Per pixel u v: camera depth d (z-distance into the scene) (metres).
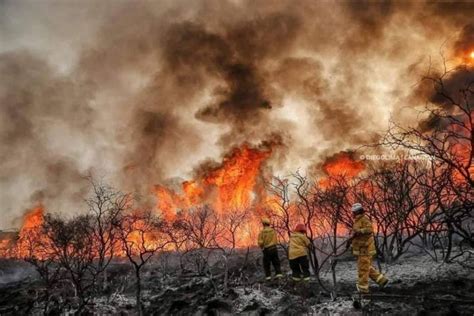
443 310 5.88
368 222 7.27
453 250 10.32
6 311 7.92
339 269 10.31
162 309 7.26
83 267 7.80
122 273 10.98
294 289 7.99
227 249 13.39
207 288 8.47
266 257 9.35
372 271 7.32
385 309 6.21
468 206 7.14
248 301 7.30
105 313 7.32
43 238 12.55
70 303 7.94
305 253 8.24
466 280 7.68
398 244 9.95
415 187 10.45
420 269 9.06
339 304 6.71
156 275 10.77
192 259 11.79
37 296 8.51
